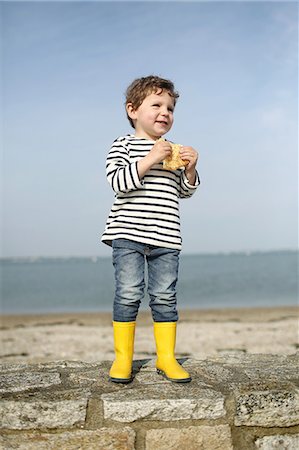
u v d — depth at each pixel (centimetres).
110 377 331
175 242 333
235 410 304
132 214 329
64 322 1612
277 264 7188
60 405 297
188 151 336
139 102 348
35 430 296
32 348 1070
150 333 1232
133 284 326
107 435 294
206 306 2064
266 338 1148
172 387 321
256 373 352
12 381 337
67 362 395
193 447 297
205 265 7225
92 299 2617
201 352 977
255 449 300
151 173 336
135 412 297
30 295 2897
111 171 337
